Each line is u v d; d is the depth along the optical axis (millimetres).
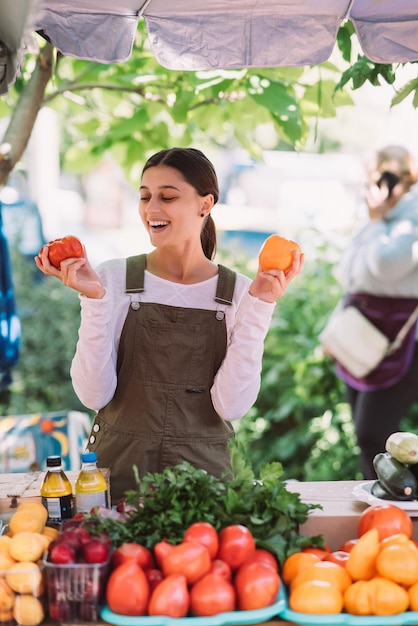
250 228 9867
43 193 10805
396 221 4949
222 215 10117
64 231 11594
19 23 2207
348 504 2453
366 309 5047
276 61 2951
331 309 6648
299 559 2057
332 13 2902
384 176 4988
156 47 2924
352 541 2227
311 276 6922
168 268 2832
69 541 1946
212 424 2771
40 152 10695
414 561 1956
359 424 5113
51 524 2299
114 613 1893
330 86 4129
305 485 2648
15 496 2416
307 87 4164
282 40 2936
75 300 7734
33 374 7453
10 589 1926
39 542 2018
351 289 5145
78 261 2467
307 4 2850
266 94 3869
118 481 2707
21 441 4539
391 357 4992
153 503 2098
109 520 2059
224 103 4203
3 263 4223
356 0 2822
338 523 2352
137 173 4852
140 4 2822
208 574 1926
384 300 4988
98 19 2869
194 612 1893
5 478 2689
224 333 2779
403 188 4984
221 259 7957
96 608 1908
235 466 2225
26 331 7512
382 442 5070
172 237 2721
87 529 2000
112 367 2684
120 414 2744
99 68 4258
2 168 3635
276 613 1911
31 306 7621
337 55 4832
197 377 2750
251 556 2018
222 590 1887
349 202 9234
